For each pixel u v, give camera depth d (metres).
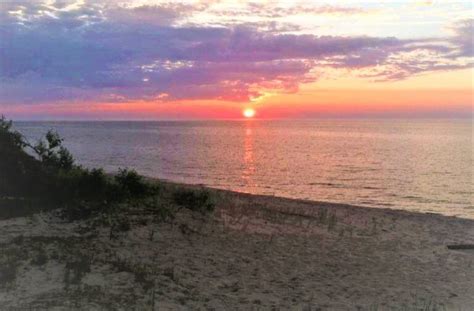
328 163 54.38
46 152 15.90
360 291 9.63
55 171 14.80
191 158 58.66
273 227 15.04
